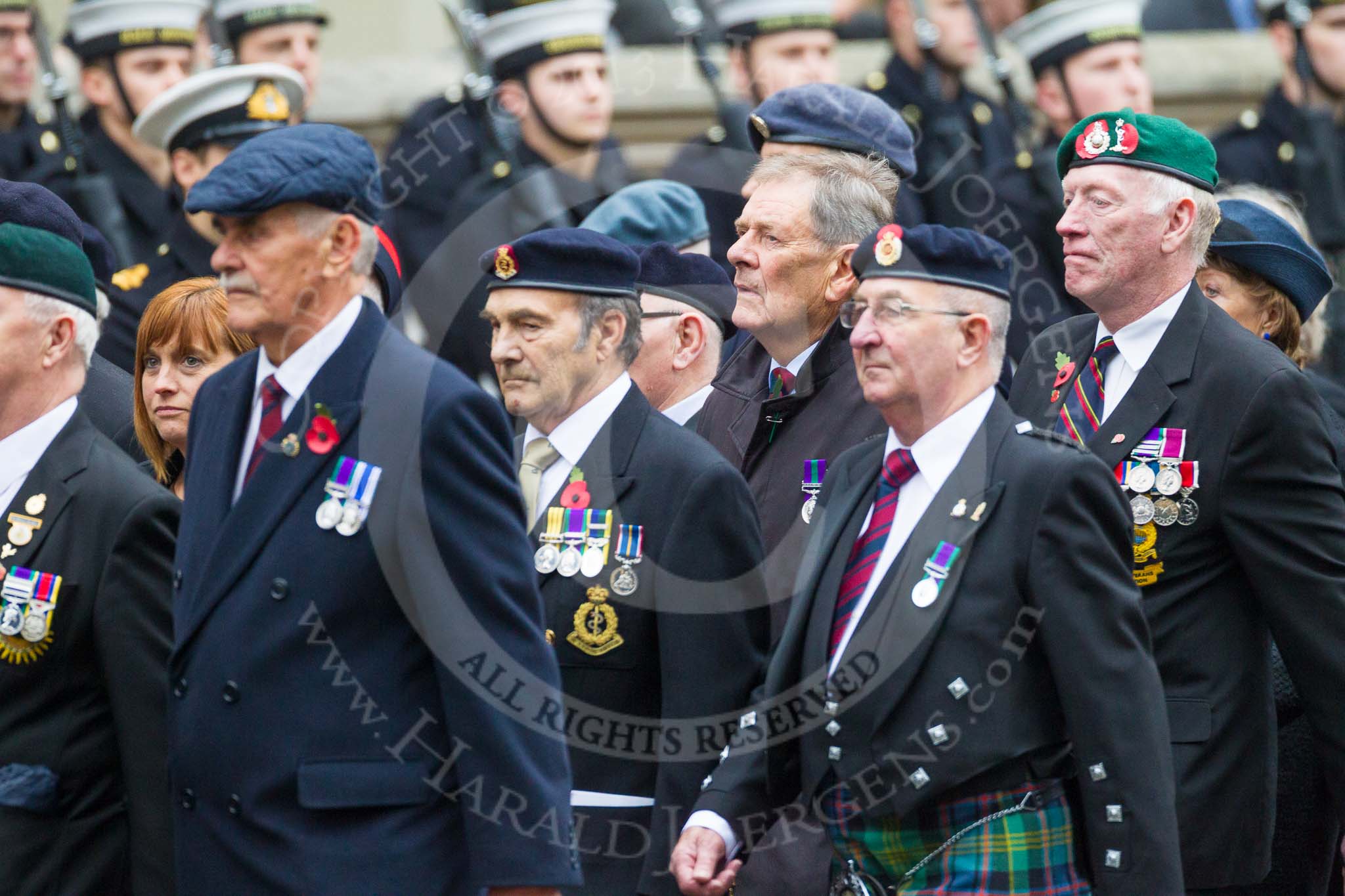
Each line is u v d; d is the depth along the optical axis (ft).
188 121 83.20
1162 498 55.36
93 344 54.85
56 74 94.22
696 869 49.96
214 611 46.32
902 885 48.26
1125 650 46.96
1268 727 55.67
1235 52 118.21
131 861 51.34
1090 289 56.65
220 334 60.39
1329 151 109.60
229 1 98.43
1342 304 104.27
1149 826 46.21
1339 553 54.24
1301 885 62.03
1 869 50.49
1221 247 62.13
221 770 45.80
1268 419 54.39
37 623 51.31
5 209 54.95
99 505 52.16
